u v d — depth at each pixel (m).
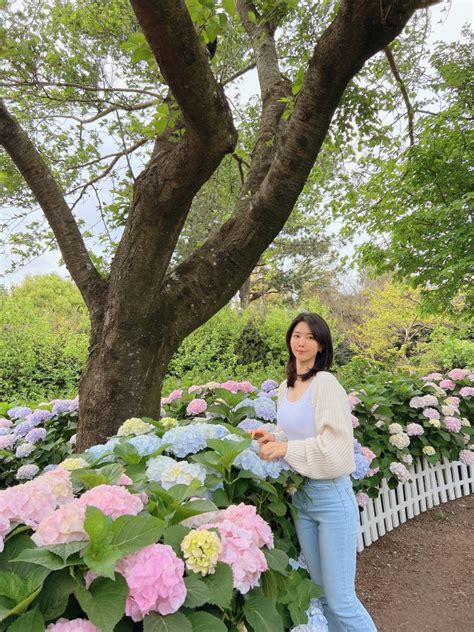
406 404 3.87
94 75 3.62
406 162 5.30
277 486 1.72
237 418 2.31
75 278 2.88
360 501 3.10
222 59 3.48
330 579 1.73
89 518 0.87
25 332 7.80
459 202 4.40
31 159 2.86
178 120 2.56
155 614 0.85
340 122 3.70
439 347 10.16
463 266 4.61
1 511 0.96
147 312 2.48
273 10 2.92
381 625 2.48
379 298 12.56
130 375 2.46
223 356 9.03
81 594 0.83
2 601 0.81
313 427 1.75
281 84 3.44
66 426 3.23
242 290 15.78
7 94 3.64
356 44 1.76
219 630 0.88
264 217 2.47
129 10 3.56
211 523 1.14
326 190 6.86
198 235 12.10
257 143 3.22
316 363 1.90
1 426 3.20
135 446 1.61
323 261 16.69
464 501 4.09
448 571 2.98
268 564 1.18
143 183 2.28
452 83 4.93
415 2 1.63
